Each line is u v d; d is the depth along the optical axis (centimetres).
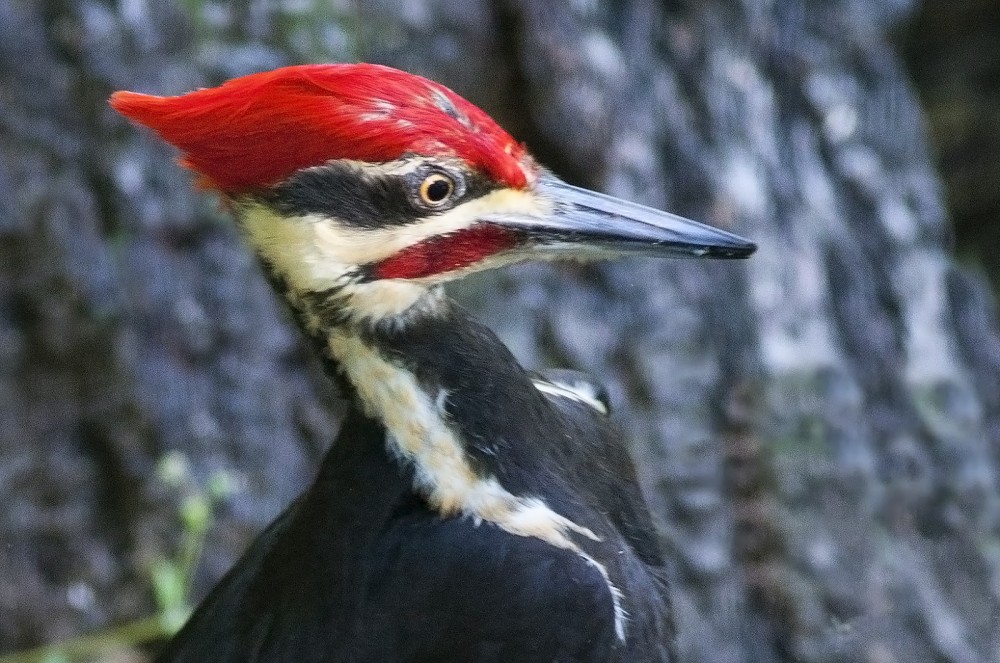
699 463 1145
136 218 1031
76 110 1020
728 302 1159
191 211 1039
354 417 621
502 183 606
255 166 581
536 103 1097
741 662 1162
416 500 613
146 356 1045
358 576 607
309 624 610
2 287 1027
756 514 1167
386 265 594
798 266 1192
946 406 1237
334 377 618
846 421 1191
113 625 1074
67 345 1036
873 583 1184
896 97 1245
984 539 1234
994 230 1480
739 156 1174
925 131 1353
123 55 1018
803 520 1173
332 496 618
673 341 1138
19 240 1016
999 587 1223
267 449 1074
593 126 1106
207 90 585
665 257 626
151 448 1052
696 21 1161
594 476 662
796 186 1204
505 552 603
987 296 1339
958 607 1215
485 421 611
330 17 1052
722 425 1159
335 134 574
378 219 587
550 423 636
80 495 1062
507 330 1107
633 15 1142
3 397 1038
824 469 1180
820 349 1191
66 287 1024
